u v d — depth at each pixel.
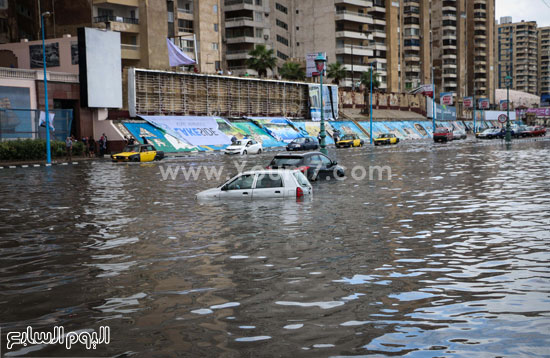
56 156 41.22
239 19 86.12
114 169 30.67
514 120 128.75
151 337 4.73
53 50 49.00
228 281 6.51
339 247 8.41
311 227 10.29
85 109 47.34
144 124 51.19
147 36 59.06
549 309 5.25
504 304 5.45
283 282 6.43
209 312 5.35
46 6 59.09
